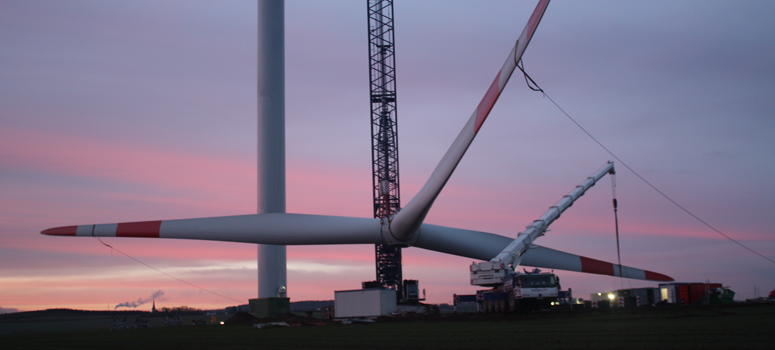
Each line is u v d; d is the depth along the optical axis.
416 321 35.06
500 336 19.84
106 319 109.75
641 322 24.84
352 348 17.55
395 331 25.42
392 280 59.06
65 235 41.00
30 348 22.72
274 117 60.84
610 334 18.98
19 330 61.75
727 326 20.88
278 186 60.22
